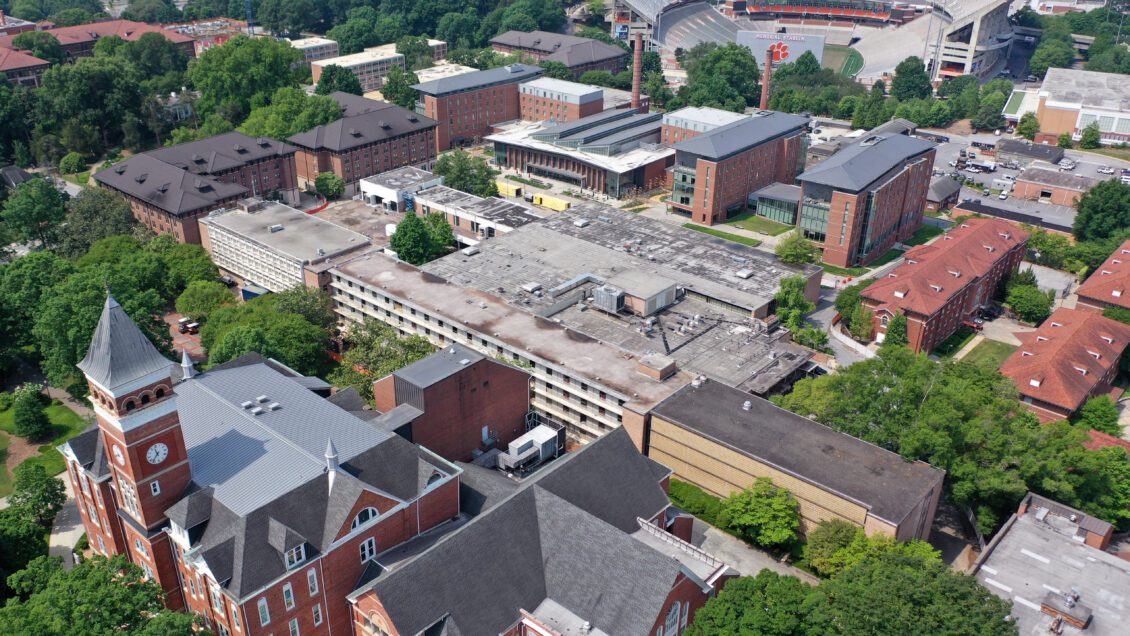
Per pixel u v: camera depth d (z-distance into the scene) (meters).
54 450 146.62
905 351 135.38
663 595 92.56
